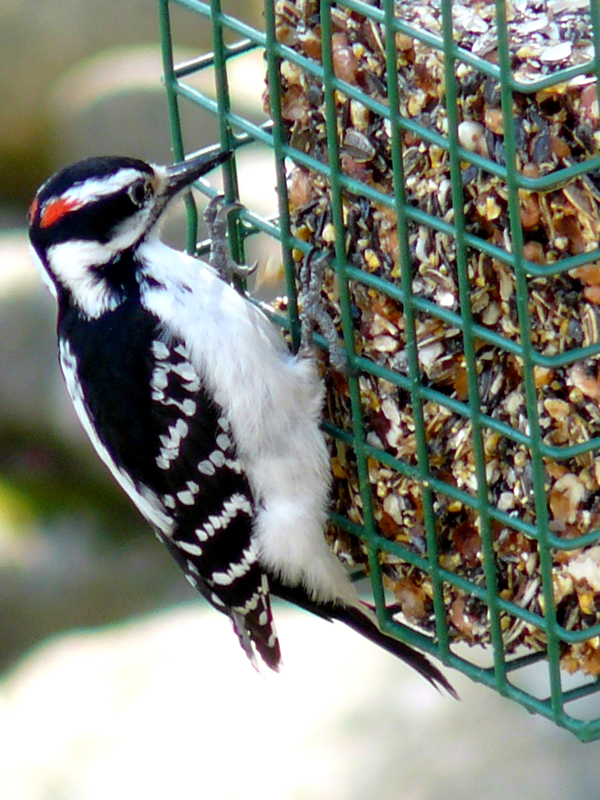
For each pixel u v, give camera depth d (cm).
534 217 801
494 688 894
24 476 2106
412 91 838
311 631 1538
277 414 959
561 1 832
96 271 974
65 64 2411
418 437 881
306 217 940
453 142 791
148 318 970
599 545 846
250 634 1029
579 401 823
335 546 1029
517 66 798
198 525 1003
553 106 787
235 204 989
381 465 930
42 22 2411
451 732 1398
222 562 1009
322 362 964
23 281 2153
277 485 977
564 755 1366
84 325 986
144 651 1603
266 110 948
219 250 1002
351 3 816
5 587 1956
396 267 880
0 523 2002
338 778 1388
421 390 870
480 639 917
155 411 975
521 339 802
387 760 1388
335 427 968
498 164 792
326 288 947
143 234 975
